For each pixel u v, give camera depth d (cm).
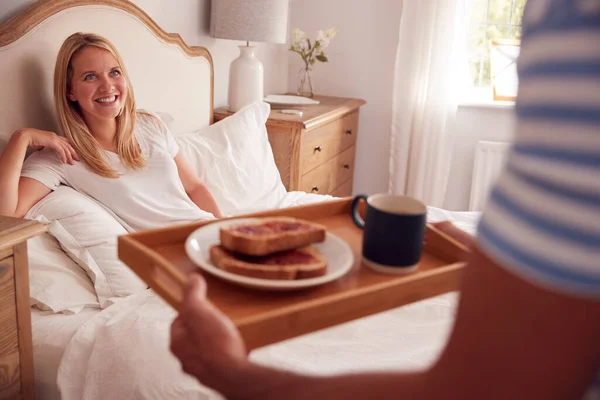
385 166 371
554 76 34
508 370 36
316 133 289
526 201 35
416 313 144
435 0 320
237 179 231
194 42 277
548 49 35
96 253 157
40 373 139
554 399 35
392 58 354
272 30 268
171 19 256
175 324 61
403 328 138
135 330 133
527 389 35
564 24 34
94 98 175
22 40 169
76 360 133
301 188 282
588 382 35
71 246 156
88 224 159
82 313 150
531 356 35
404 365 120
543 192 34
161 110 238
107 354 130
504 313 35
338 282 74
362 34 356
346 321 67
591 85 32
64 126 176
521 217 35
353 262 77
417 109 337
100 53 176
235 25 265
